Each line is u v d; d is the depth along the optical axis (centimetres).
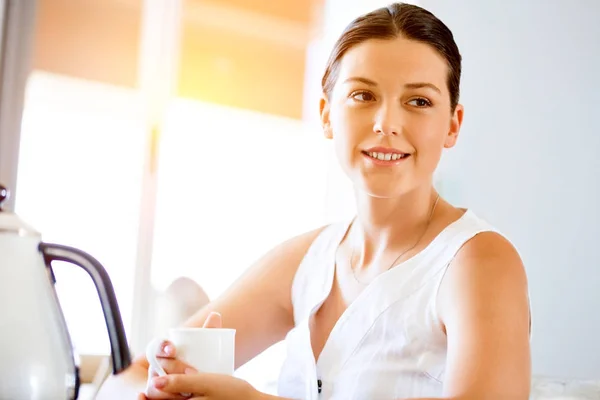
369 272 103
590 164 227
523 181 237
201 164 378
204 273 367
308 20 392
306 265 115
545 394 136
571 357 223
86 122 355
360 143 97
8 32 327
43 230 340
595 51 229
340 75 100
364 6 349
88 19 357
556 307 227
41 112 342
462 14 250
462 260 92
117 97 362
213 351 82
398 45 95
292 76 414
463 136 246
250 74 400
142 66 367
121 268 353
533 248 233
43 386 68
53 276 75
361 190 102
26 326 68
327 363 99
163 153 367
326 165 366
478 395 78
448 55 98
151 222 358
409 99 96
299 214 377
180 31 379
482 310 85
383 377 94
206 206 374
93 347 314
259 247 378
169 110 371
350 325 98
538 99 237
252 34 400
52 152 344
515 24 242
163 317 189
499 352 82
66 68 351
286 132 403
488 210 241
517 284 89
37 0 336
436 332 93
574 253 227
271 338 119
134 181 361
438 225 101
